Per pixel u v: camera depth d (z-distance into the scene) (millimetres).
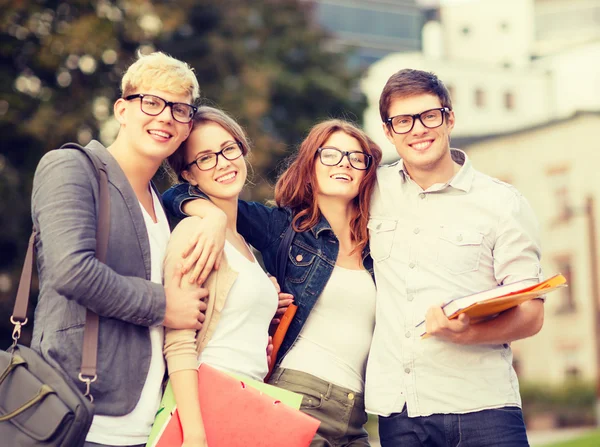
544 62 43875
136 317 3354
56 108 17703
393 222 4207
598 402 26672
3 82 17516
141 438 3449
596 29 50406
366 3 58156
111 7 18391
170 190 4039
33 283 16547
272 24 23625
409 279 4086
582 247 27781
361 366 4219
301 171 4344
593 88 42281
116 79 18297
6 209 17125
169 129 3639
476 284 4035
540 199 28859
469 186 4113
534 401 27219
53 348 3320
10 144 17562
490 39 53844
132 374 3418
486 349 4020
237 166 4055
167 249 3674
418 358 4020
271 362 4145
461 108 42781
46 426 3117
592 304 27516
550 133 28562
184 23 19922
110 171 3535
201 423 3469
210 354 3689
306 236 4324
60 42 17234
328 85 22656
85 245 3289
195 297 3578
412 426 4020
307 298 4215
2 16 17359
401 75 4145
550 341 28141
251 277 3834
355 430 4184
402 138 4094
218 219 3766
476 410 3969
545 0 51969
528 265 3994
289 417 3541
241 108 19422
